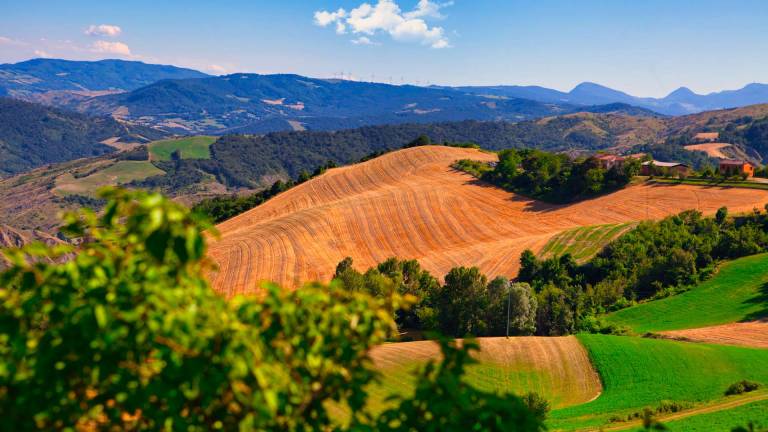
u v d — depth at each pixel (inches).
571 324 2962.6
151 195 138.2
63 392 159.8
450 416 170.7
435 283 3393.2
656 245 3710.6
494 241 4279.0
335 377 184.1
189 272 163.6
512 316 2837.1
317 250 4296.3
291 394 177.0
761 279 3164.4
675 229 3826.3
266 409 148.3
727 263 3472.0
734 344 2474.2
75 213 172.4
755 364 2144.4
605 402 1920.5
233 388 153.4
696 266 3523.6
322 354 183.3
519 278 3627.0
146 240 135.9
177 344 154.6
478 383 2143.2
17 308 158.1
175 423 156.3
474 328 2888.8
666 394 1927.9
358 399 183.9
